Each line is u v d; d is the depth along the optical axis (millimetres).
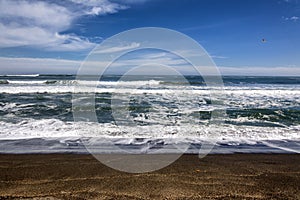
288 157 5020
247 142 6172
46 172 3775
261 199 2904
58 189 3100
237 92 17812
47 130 6930
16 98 13797
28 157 4727
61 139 6109
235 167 4203
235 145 5898
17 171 3820
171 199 2840
